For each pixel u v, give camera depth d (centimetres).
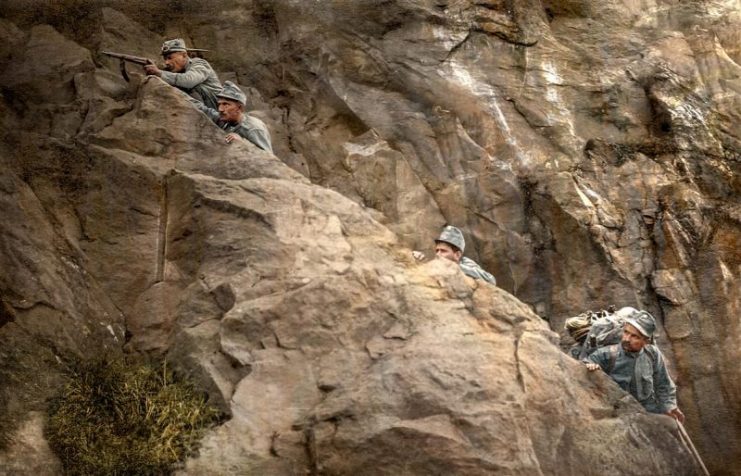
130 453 662
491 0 1006
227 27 1015
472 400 673
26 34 938
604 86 982
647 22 1049
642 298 884
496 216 915
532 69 979
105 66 933
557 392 703
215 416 682
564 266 899
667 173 936
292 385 688
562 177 919
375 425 660
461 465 652
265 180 782
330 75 977
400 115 959
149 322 745
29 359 697
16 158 783
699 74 1002
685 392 861
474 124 948
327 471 654
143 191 783
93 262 764
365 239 762
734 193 933
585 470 687
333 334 704
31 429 668
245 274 730
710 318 877
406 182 926
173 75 867
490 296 741
